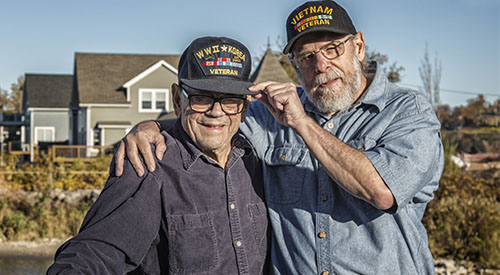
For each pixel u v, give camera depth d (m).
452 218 9.91
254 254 2.59
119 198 2.30
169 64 26.66
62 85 38.88
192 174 2.50
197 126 2.47
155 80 26.75
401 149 2.45
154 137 2.56
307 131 2.44
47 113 37.34
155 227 2.38
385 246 2.55
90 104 26.06
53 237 12.09
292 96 2.45
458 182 11.47
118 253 2.18
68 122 37.62
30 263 10.60
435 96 23.42
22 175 14.19
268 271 2.75
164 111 26.80
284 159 2.78
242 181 2.67
